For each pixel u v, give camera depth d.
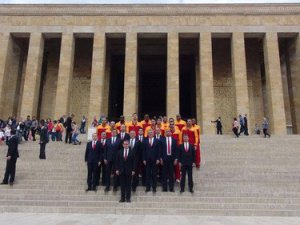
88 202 11.47
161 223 8.65
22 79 38.00
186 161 12.34
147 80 44.47
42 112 36.72
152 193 12.17
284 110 34.44
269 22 34.44
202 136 24.62
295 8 34.41
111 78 40.59
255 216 10.48
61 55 34.19
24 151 19.00
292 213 10.73
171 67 33.50
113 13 35.06
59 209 10.97
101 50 34.22
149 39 37.50
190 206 11.27
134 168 11.77
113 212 10.88
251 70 37.66
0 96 33.41
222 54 38.12
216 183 13.41
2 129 22.73
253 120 36.28
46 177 14.05
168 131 12.77
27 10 35.25
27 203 11.54
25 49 38.94
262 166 15.64
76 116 36.56
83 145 20.84
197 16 34.78
